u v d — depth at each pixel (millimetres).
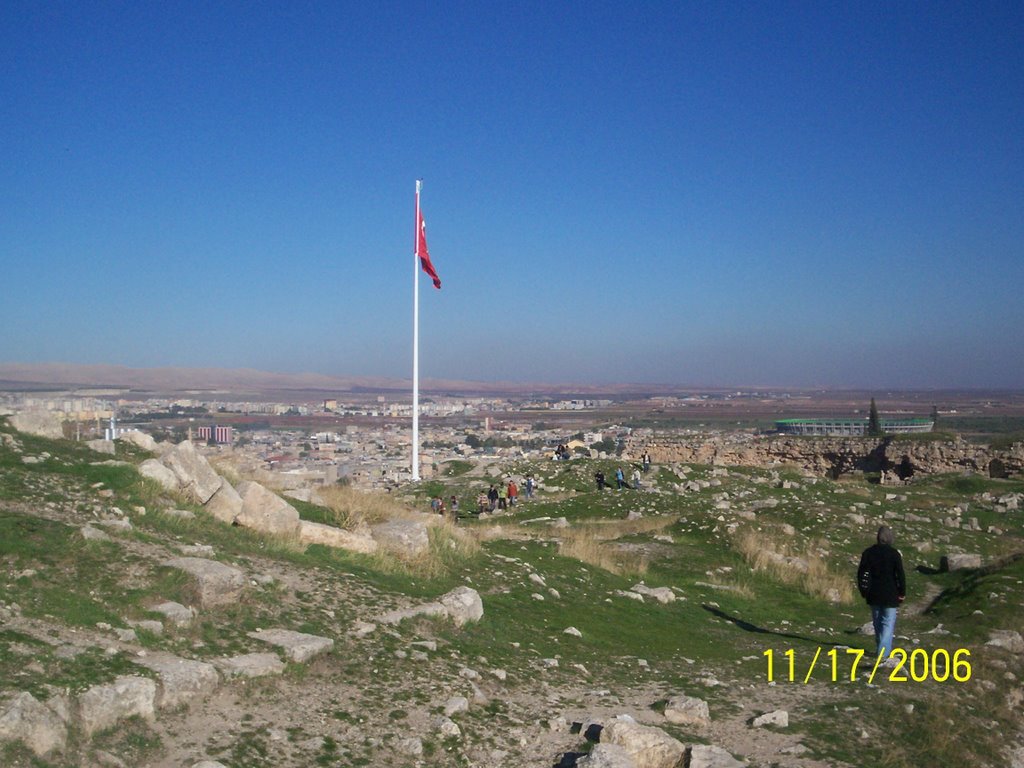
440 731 9031
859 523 29891
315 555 15234
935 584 22844
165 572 11086
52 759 6922
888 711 11422
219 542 14211
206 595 10953
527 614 15391
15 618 9055
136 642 9258
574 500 35156
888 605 13898
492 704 10281
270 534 15508
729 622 18141
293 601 12195
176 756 7562
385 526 17844
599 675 12617
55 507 13125
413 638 11984
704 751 8688
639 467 43000
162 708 8242
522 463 45062
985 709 12102
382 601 13203
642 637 15523
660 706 11109
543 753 8992
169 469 15969
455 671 11016
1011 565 21344
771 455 53312
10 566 10305
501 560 19219
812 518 29875
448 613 13320
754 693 12305
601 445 73688
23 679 7637
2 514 11953
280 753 7977
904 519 31453
